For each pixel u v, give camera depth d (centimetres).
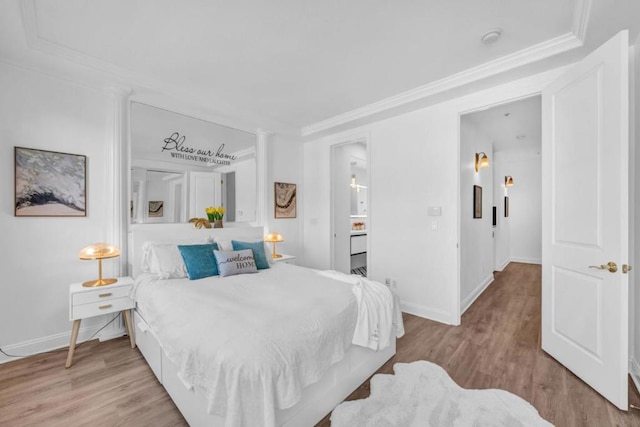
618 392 167
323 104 341
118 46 223
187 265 254
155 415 165
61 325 249
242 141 385
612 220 171
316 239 458
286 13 187
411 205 334
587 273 190
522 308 350
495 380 196
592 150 185
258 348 128
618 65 166
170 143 316
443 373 204
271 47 225
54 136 246
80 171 257
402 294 342
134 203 289
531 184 664
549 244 228
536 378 198
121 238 274
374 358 208
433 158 315
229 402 116
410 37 211
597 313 182
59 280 248
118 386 192
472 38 212
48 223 243
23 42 205
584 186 192
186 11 185
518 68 235
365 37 212
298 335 144
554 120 221
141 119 293
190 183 333
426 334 274
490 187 494
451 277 301
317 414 157
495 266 571
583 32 192
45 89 242
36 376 204
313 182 463
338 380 173
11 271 227
